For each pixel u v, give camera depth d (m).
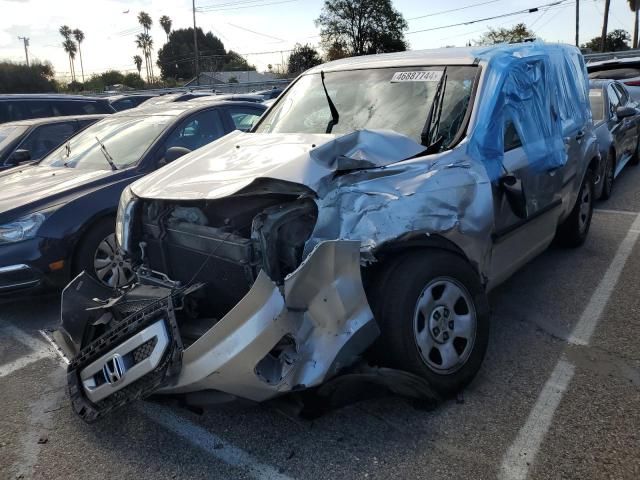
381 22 62.62
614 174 8.43
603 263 5.49
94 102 10.93
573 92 5.34
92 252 5.00
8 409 3.53
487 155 3.58
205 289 3.15
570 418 3.08
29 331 4.71
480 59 3.96
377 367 2.81
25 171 6.04
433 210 3.10
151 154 5.63
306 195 2.88
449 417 3.12
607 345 3.89
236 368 2.60
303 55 61.50
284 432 3.09
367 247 2.85
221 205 3.18
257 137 3.98
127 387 2.85
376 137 3.25
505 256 3.85
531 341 3.99
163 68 99.06
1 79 50.94
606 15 39.34
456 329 3.22
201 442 3.07
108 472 2.88
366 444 2.94
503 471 2.70
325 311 2.71
